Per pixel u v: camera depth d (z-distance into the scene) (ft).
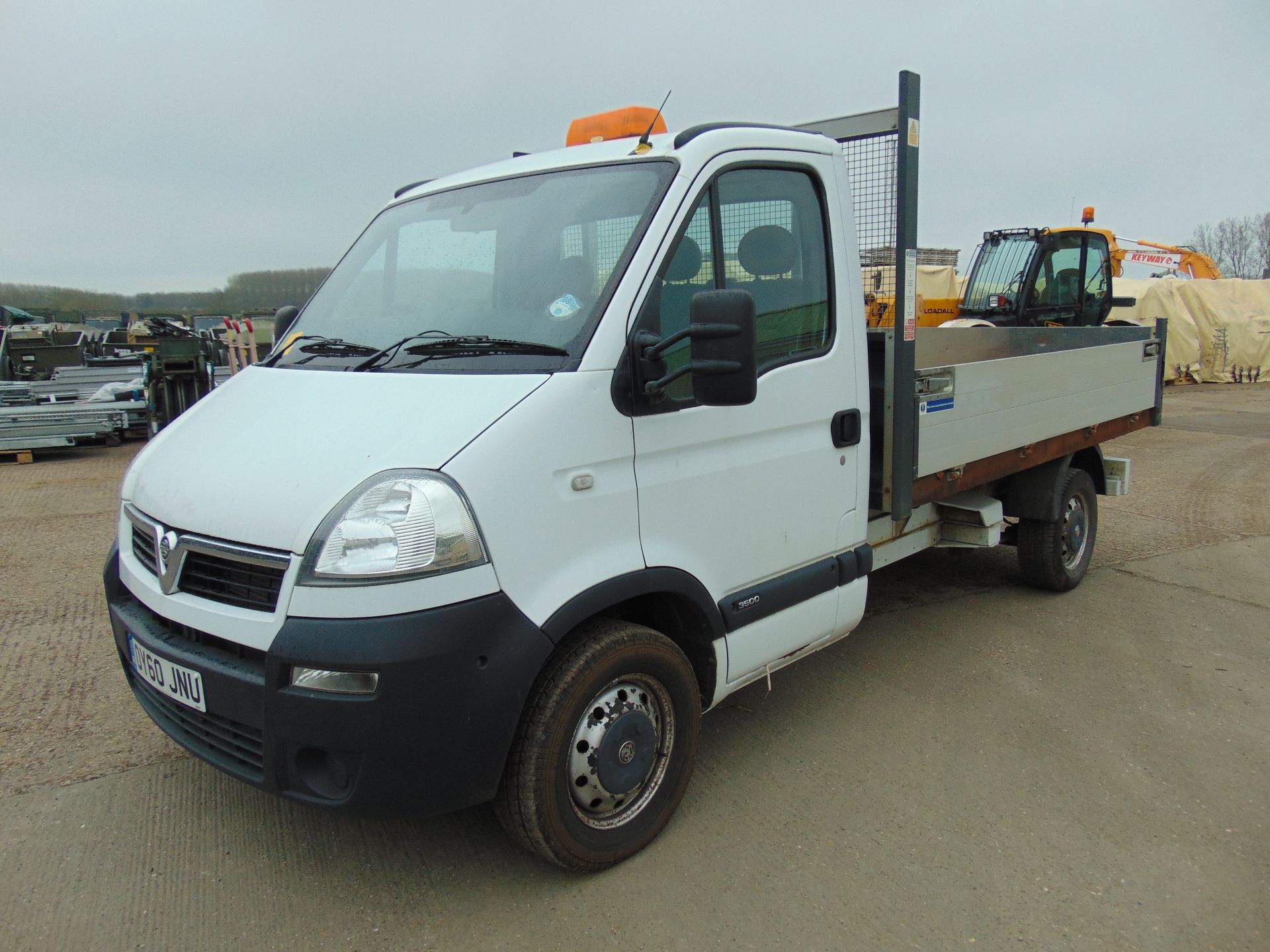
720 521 10.33
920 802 11.21
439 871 9.82
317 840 10.38
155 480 9.51
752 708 13.84
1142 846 10.34
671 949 8.63
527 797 8.83
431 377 9.09
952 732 13.07
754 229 10.63
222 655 8.38
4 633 16.92
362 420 8.68
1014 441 15.74
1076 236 41.83
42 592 19.49
